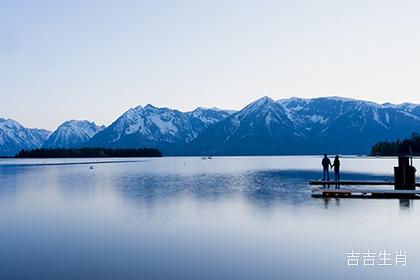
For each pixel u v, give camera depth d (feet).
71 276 45.19
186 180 178.91
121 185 153.07
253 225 70.38
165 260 50.80
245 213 82.79
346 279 43.73
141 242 59.93
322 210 85.20
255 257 51.55
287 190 127.65
